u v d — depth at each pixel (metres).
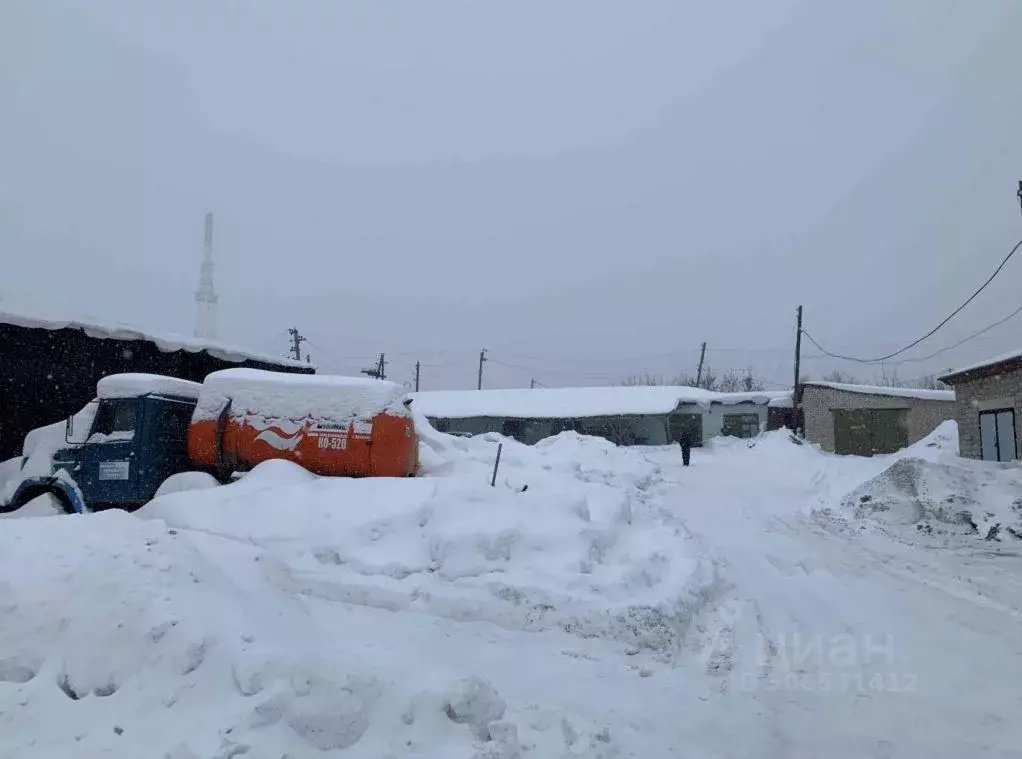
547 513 8.33
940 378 23.80
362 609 6.65
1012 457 19.89
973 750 4.65
